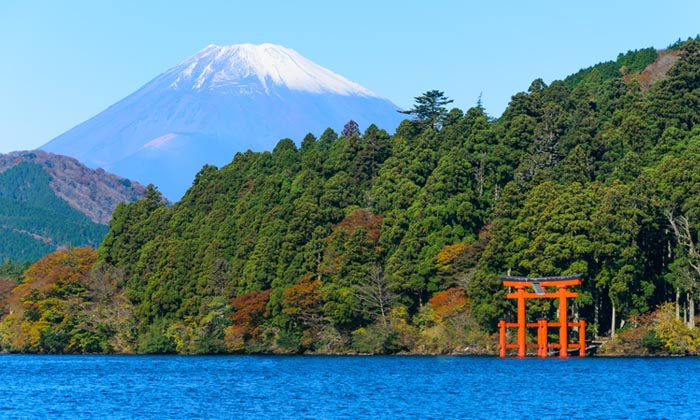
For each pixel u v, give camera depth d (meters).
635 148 176.25
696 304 142.50
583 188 148.75
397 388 101.50
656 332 133.88
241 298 158.12
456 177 165.75
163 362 142.38
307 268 159.38
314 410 87.44
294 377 114.44
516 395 94.69
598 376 108.75
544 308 137.25
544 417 82.19
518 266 142.00
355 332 150.88
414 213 162.88
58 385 110.31
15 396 100.69
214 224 181.12
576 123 185.38
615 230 137.25
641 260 137.75
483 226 161.75
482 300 141.00
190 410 88.88
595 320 140.88
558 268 138.38
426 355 145.12
